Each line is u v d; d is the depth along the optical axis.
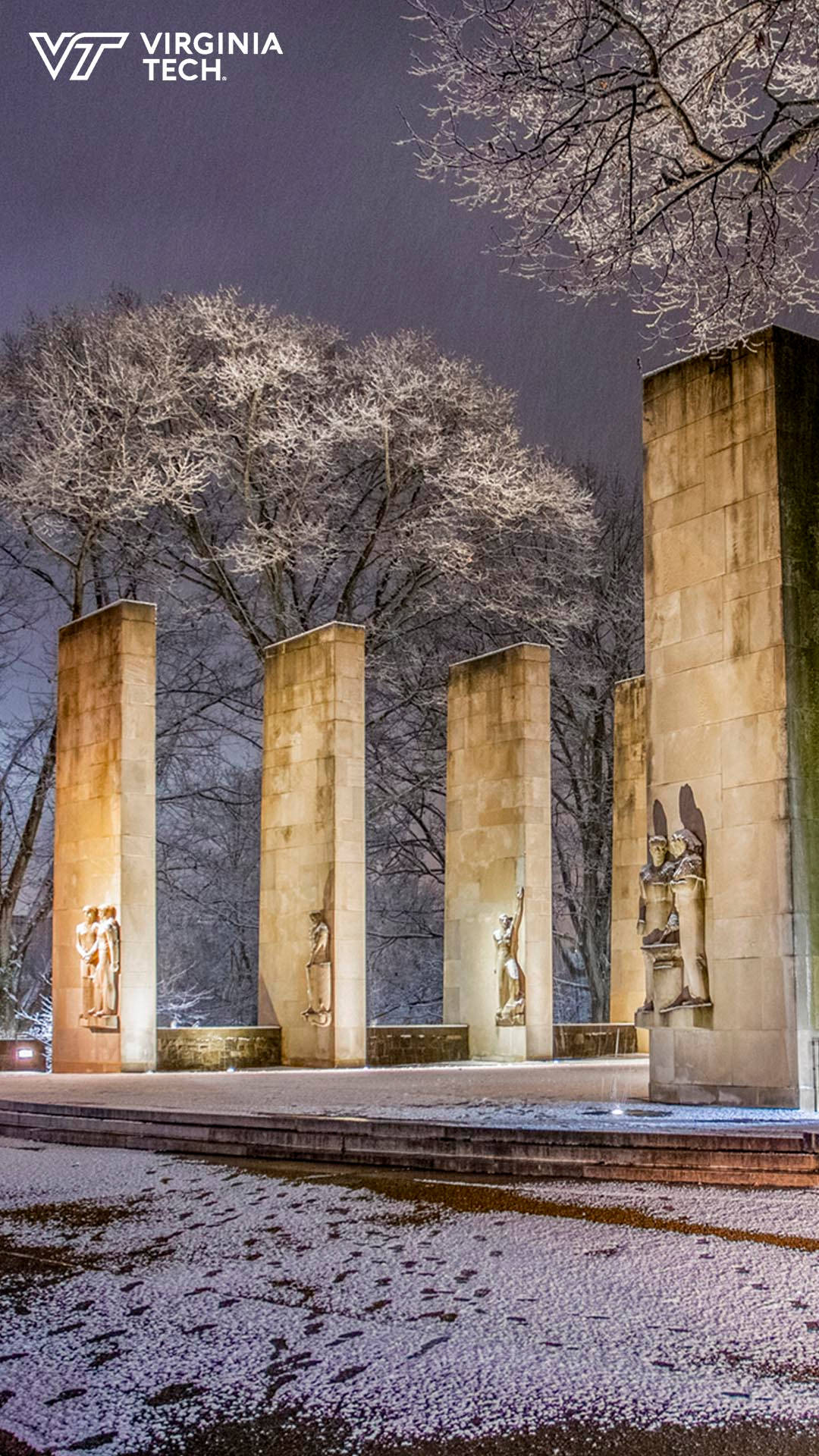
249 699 40.62
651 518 17.30
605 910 43.56
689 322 15.98
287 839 30.19
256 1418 5.75
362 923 28.58
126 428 34.88
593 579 43.62
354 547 39.22
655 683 16.98
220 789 40.66
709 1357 6.30
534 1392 5.94
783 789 15.02
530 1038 29.33
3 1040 29.25
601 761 44.22
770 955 14.95
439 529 38.38
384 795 40.72
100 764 27.98
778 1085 14.71
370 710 41.25
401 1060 29.31
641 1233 8.79
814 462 15.88
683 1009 15.72
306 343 38.56
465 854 31.77
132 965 26.81
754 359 15.95
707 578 16.36
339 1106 14.89
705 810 16.02
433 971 44.62
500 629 42.53
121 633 27.53
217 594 39.28
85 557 35.84
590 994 42.88
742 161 14.95
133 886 27.05
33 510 35.00
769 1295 7.23
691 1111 14.02
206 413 37.91
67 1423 5.75
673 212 15.70
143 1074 24.95
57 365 35.56
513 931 29.72
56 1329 7.11
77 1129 14.84
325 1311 7.29
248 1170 12.17
